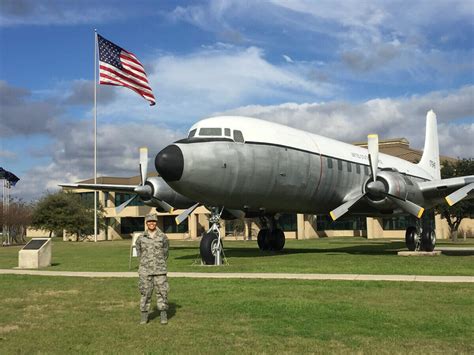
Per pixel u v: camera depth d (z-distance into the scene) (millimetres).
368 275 14367
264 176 19422
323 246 34781
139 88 34312
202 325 8352
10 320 9023
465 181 21047
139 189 23359
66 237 65688
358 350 6730
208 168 17625
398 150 64438
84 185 26344
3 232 59281
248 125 19625
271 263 18656
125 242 52844
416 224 22844
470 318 8539
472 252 24688
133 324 8516
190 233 63688
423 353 6539
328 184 22719
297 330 7918
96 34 33156
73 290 12617
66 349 7039
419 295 10844
